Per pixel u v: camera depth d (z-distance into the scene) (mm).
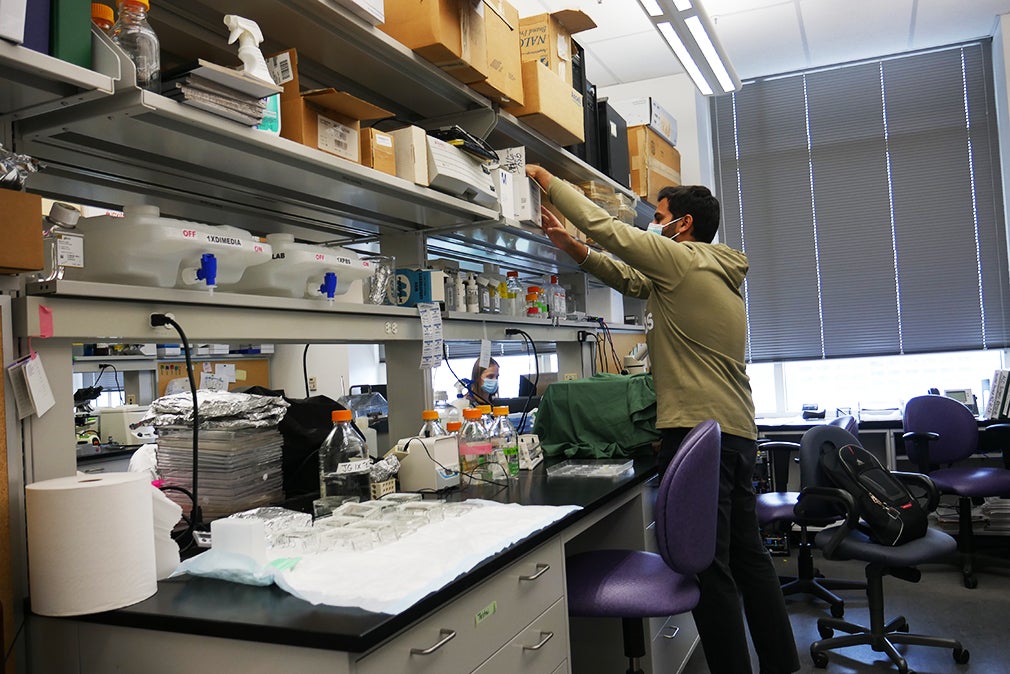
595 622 2293
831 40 4523
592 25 2750
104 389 4828
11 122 1299
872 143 4910
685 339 2135
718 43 3496
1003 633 2936
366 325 1959
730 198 5215
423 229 2416
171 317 1380
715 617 1958
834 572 3846
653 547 2354
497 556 1257
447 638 1123
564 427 2680
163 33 1665
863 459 2783
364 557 1247
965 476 3740
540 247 3051
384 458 1897
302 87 2049
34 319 1166
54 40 1101
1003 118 4477
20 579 1161
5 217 1066
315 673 959
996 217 4656
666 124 4242
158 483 1567
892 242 4863
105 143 1438
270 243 1675
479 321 2570
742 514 2141
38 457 1195
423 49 1908
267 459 1769
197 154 1522
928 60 4797
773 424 4336
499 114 2350
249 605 1068
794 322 5059
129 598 1098
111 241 1297
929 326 4785
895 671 2631
